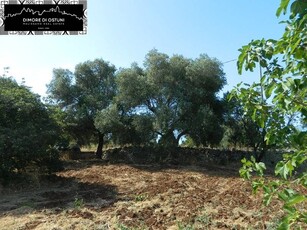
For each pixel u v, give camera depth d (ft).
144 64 82.12
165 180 53.06
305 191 26.40
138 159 80.23
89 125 87.76
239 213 30.86
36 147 46.98
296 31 6.82
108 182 51.90
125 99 80.12
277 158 77.30
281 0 6.47
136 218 29.94
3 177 46.80
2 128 47.03
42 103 52.70
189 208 33.35
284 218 6.66
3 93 49.52
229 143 86.53
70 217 30.66
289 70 8.21
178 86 79.56
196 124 74.08
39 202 38.24
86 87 93.15
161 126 74.23
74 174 60.95
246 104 9.52
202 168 69.87
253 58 9.11
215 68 78.74
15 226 28.48
